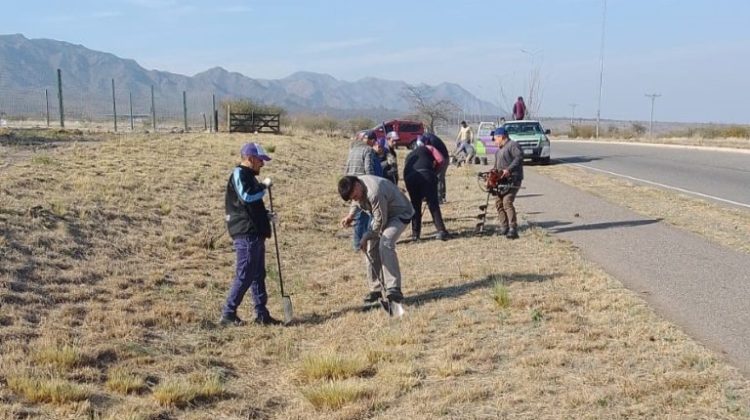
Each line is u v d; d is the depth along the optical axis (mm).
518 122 26656
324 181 19734
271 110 44312
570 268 8883
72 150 18750
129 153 19062
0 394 5094
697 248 9805
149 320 7184
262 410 5285
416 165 11484
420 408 5070
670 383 5121
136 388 5461
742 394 4902
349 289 8828
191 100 56250
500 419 4852
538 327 6645
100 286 8266
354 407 5113
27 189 11797
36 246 9016
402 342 6484
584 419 4730
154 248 10312
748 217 12477
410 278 8984
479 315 7148
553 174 21719
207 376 5754
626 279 8219
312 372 5801
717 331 6223
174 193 14070
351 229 13297
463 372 5676
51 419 4848
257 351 6527
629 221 12312
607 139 48469
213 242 10906
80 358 5891
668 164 24203
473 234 11867
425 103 64000
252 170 7387
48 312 7152
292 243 11758
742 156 26875
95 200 11961
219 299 8305
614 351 5887
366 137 10703
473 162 26812
